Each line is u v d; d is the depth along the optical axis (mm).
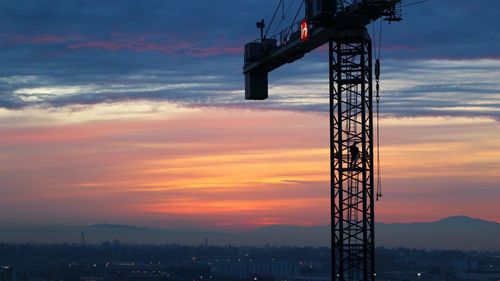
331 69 82875
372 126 82562
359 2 78500
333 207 82625
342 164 82312
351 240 81750
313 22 81312
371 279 81438
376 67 81750
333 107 82938
